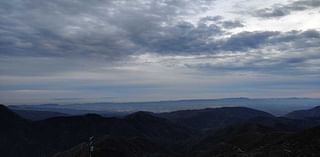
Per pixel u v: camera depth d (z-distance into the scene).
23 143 192.75
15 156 183.38
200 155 163.38
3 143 188.50
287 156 103.00
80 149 152.88
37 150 191.50
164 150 185.38
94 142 158.25
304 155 99.62
